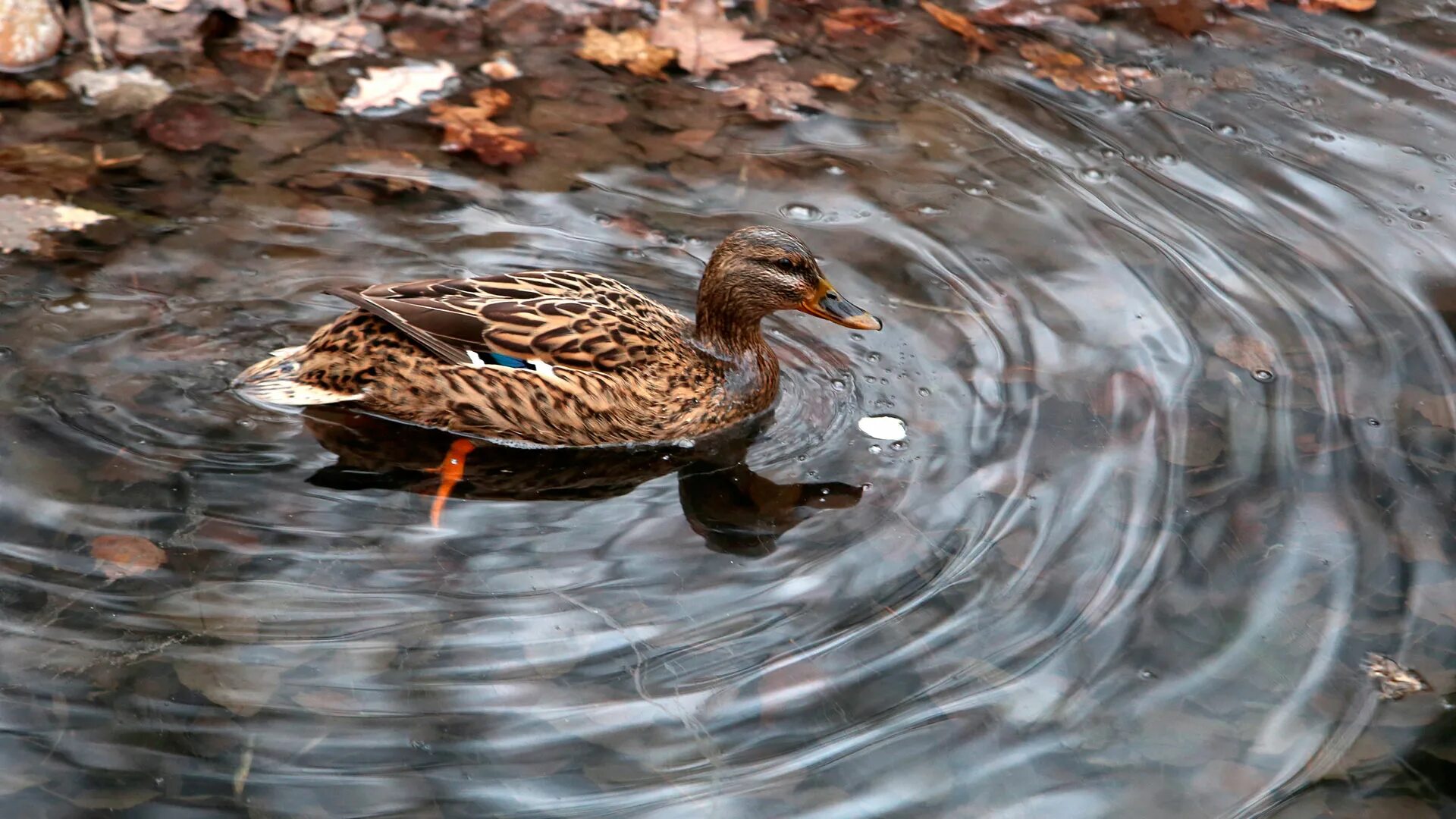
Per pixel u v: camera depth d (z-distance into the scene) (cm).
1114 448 1030
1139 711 826
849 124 1416
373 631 850
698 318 1114
